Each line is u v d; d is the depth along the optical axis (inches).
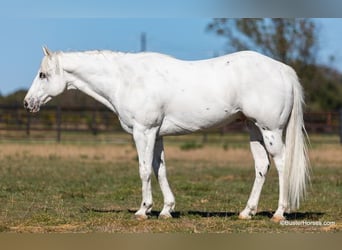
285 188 424.5
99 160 981.2
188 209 503.8
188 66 428.8
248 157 1072.2
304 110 446.9
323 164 961.5
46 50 447.2
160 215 443.5
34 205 512.1
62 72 446.0
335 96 2362.2
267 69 419.2
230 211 491.8
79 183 676.7
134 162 955.3
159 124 427.8
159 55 437.4
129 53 441.7
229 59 426.9
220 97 419.2
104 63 438.0
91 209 495.2
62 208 497.4
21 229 408.2
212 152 1140.5
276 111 417.1
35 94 449.4
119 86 432.8
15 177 718.5
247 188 652.7
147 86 423.2
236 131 1579.7
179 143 1360.7
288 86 421.1
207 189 640.4
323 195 592.1
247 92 417.1
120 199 560.7
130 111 426.3
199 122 426.0
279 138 423.2
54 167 850.1
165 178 443.8
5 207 498.6
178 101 422.3
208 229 405.4
